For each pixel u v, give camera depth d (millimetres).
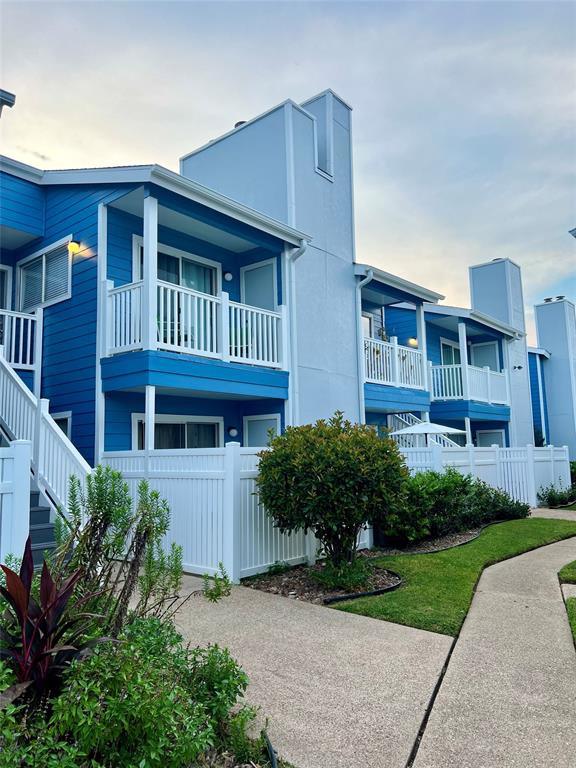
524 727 3213
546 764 2840
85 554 3398
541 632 4895
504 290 22312
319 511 6336
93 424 9125
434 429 12602
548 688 3742
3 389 8164
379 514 6688
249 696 3588
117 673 2541
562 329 26234
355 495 6320
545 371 26562
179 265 11062
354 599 5930
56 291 10242
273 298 11711
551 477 15453
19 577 2746
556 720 3297
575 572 6969
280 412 11297
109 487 3559
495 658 4285
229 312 10062
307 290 12234
